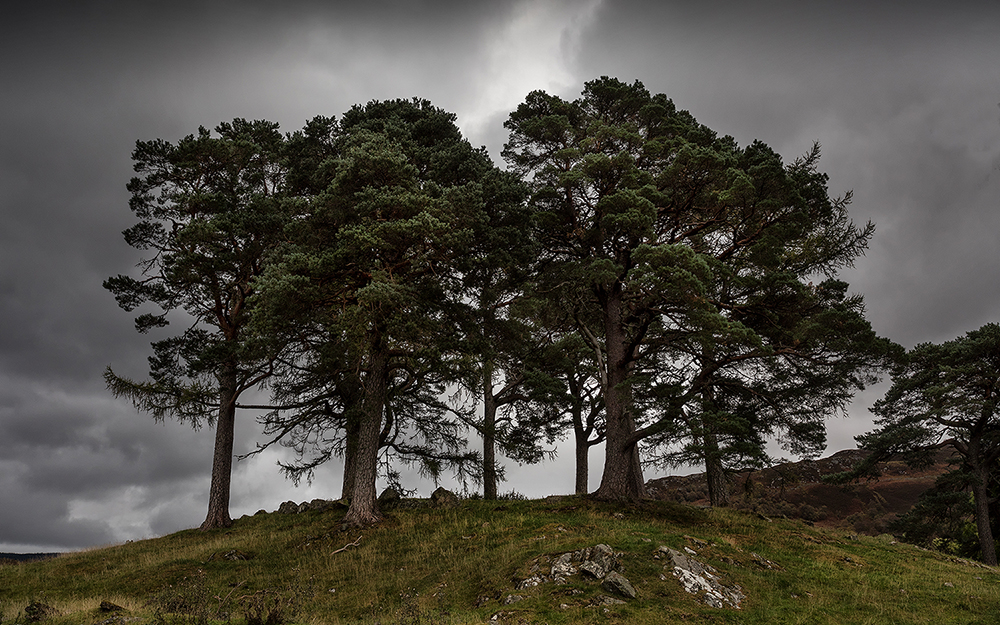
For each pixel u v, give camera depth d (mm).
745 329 19734
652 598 13898
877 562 19422
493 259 23969
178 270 25484
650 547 16438
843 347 21438
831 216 25750
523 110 28047
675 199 24469
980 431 30484
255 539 23062
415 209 21750
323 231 24094
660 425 20938
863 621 13836
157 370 26531
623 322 25719
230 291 28641
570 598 13836
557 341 27094
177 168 28500
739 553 17750
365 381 25047
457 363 22562
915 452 31906
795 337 21172
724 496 26562
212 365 25375
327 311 23812
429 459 26719
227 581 18922
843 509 56062
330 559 20031
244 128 30562
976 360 30078
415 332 21672
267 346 23422
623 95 27859
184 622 11625
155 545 24750
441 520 22609
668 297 21047
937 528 33188
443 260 23062
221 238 26203
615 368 25031
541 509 23172
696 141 25688
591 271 23062
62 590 18828
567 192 25812
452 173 25766
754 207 22484
